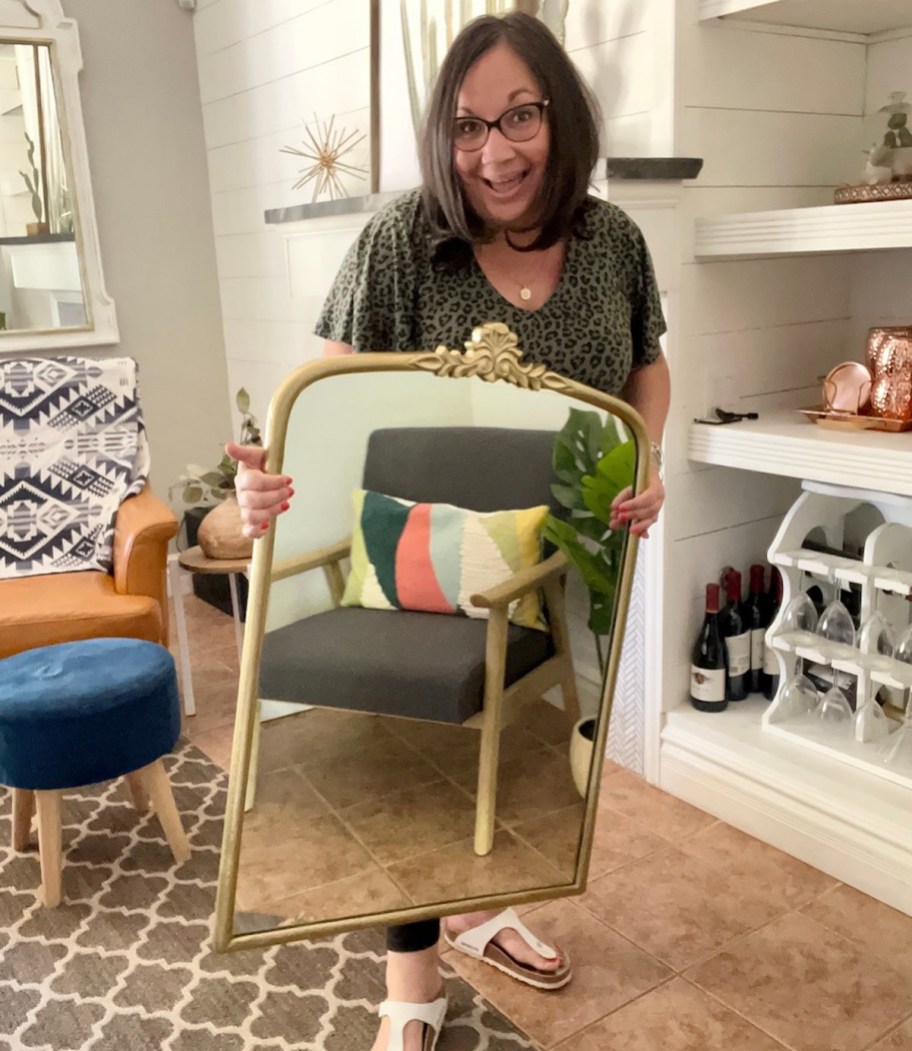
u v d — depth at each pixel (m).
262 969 1.81
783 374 2.33
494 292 1.30
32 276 3.49
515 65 1.18
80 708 1.92
